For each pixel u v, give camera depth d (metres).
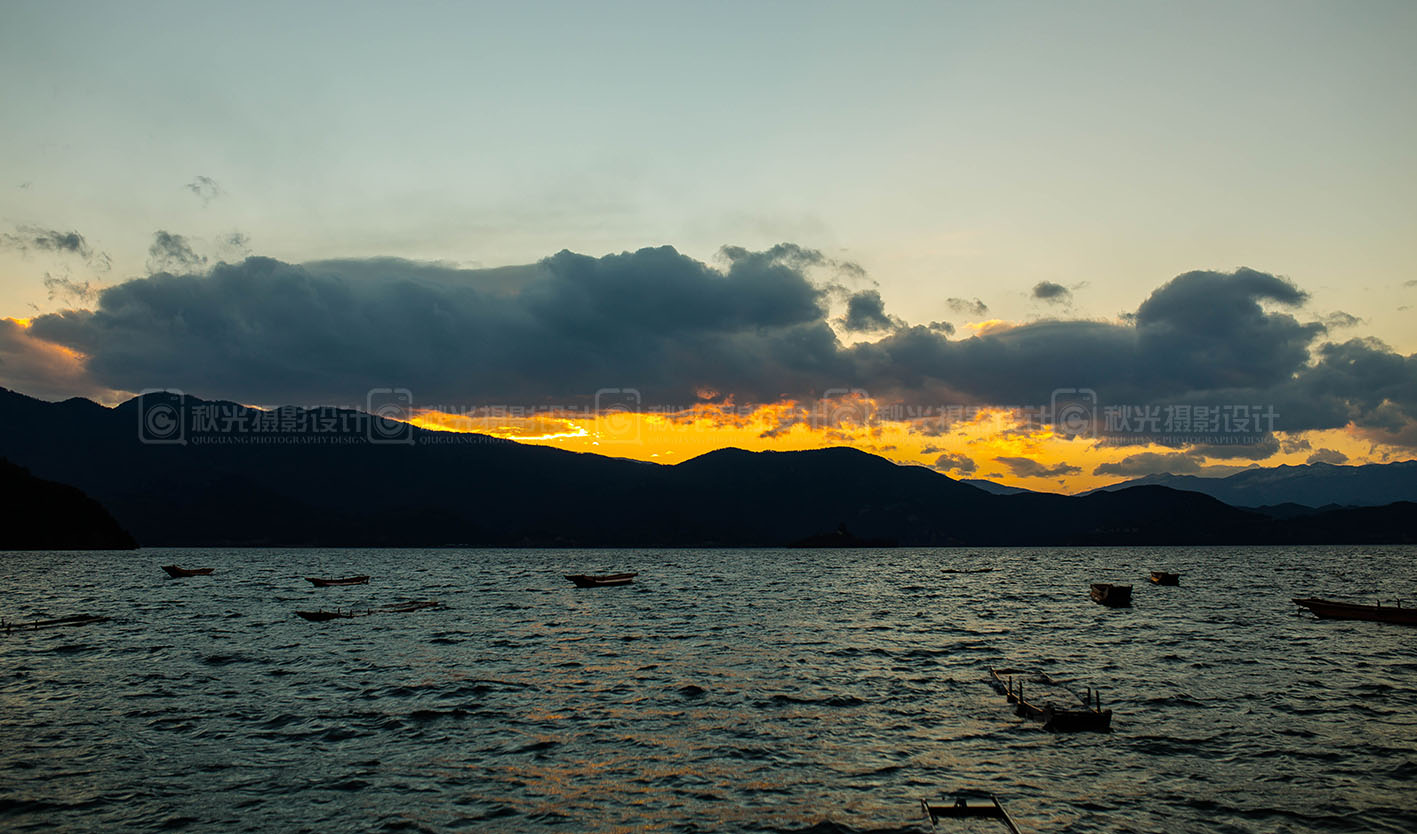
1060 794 26.22
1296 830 23.59
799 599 103.50
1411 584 135.38
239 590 113.38
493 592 114.38
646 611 85.12
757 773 28.34
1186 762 29.34
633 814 24.64
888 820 24.16
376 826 23.75
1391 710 36.97
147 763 29.36
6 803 25.39
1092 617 78.81
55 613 79.38
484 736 32.91
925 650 55.78
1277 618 75.94
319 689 41.59
